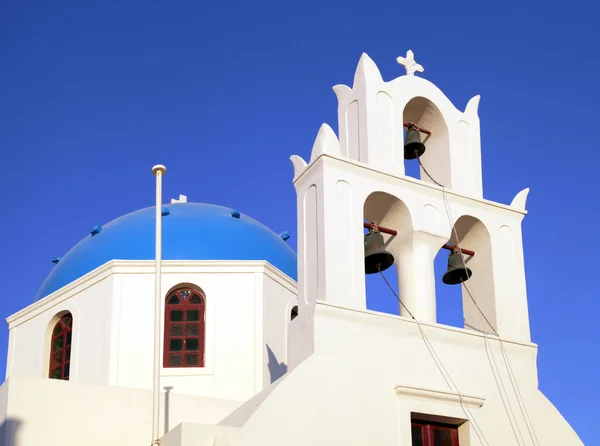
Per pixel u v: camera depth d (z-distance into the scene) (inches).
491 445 714.2
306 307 693.9
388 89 793.6
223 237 1004.6
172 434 620.4
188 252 978.7
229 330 948.0
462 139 820.0
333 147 737.6
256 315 955.3
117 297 941.8
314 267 711.7
